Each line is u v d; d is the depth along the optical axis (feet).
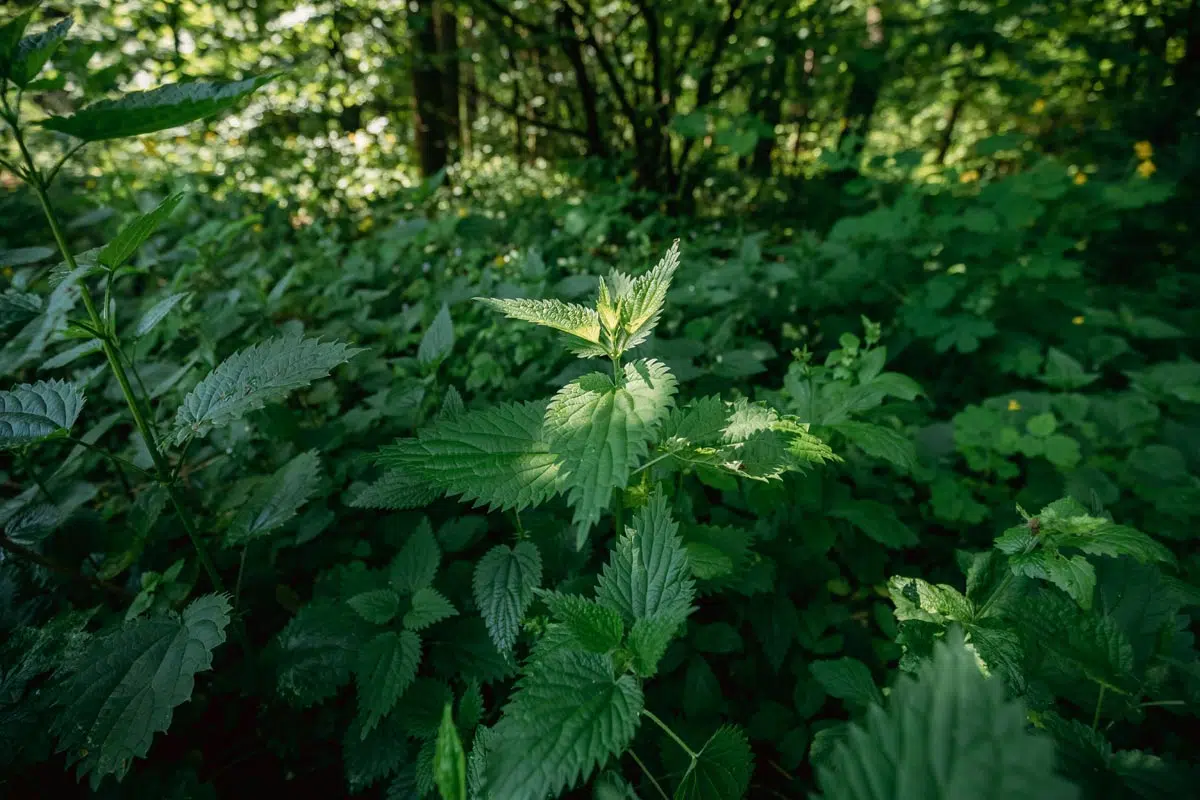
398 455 4.16
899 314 11.84
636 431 3.41
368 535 7.38
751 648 6.72
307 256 14.15
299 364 4.60
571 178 22.59
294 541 6.68
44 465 8.60
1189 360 9.77
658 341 8.34
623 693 3.46
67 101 13.12
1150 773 3.44
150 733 3.99
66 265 4.10
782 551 6.68
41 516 5.92
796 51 17.66
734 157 23.13
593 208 15.42
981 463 8.57
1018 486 9.22
